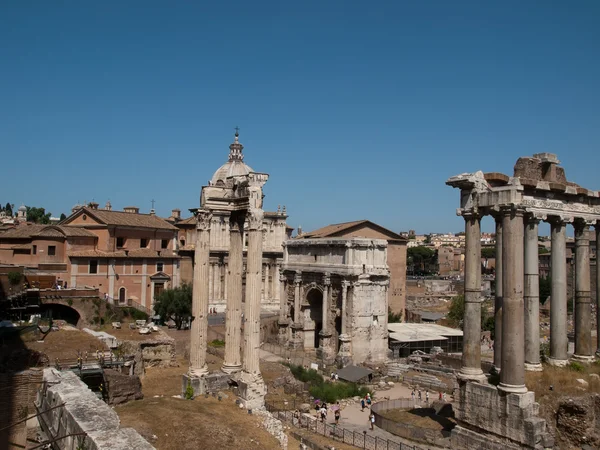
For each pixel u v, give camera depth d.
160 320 77.75
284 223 110.75
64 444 21.58
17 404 33.19
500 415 31.53
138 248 86.81
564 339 38.66
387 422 43.03
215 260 100.44
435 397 57.81
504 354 31.81
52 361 43.09
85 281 76.94
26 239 79.31
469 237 34.78
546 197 37.34
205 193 38.75
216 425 29.70
